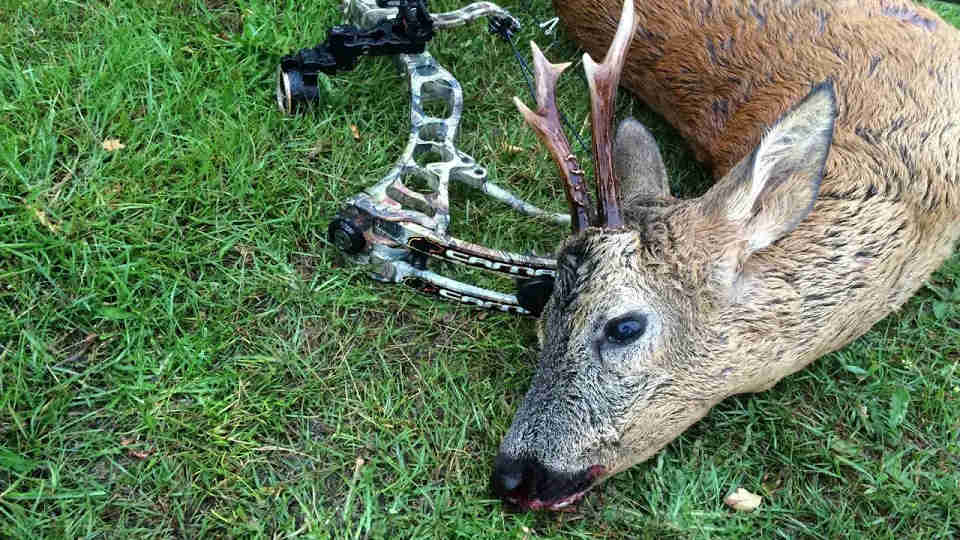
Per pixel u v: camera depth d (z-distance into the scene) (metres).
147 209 0.75
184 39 0.89
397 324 0.74
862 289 0.66
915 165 0.71
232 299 0.72
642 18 0.92
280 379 0.69
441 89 0.85
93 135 0.78
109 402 0.66
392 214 0.71
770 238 0.62
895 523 0.67
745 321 0.62
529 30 1.00
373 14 0.87
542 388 0.61
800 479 0.69
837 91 0.77
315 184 0.81
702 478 0.68
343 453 0.66
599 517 0.65
